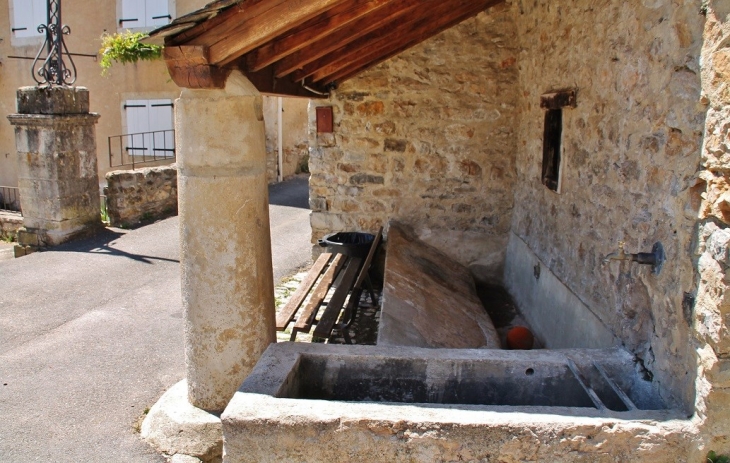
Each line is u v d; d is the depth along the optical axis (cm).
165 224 791
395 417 179
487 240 532
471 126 515
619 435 174
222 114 246
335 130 532
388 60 511
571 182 338
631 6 247
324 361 230
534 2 439
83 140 733
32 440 282
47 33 735
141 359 378
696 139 185
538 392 226
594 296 292
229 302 261
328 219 550
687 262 189
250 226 259
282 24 217
